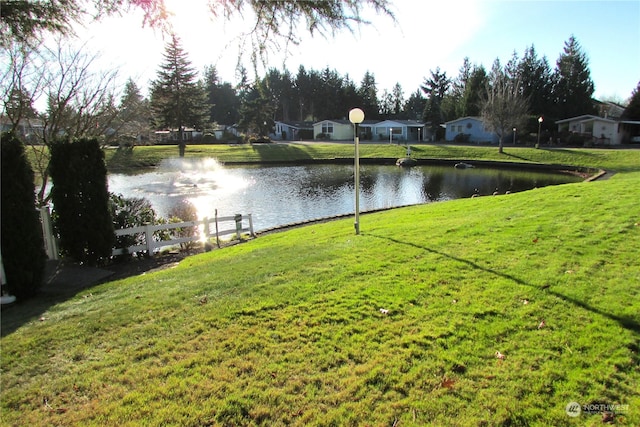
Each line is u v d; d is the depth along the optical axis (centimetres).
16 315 503
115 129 1280
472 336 347
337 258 606
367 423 252
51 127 1100
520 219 796
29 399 293
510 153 3675
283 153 4288
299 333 368
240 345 352
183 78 4047
